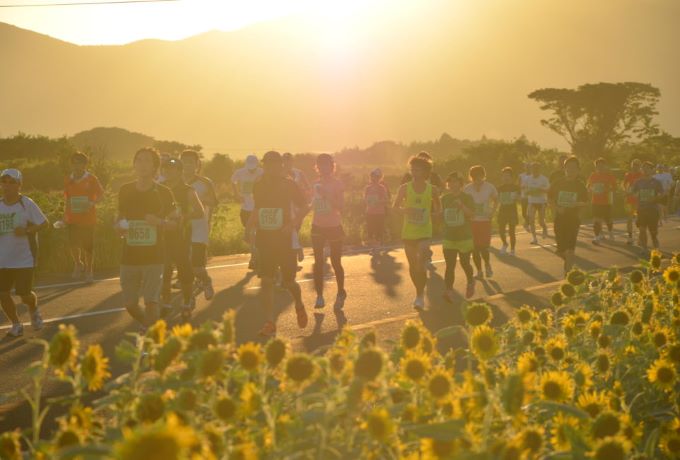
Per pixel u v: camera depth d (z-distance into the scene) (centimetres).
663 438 361
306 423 288
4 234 917
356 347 368
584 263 1659
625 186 2047
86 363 309
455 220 1151
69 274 1488
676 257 812
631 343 521
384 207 1820
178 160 1013
